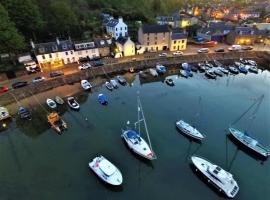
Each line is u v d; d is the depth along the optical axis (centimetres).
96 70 5662
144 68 6100
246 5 16388
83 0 9600
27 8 5775
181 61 6431
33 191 2555
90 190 2558
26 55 5584
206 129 3562
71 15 7038
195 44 7712
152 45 7031
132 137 3150
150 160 2956
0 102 4266
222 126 3641
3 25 4831
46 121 3856
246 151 3144
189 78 5550
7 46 5022
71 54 5912
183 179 2695
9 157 3086
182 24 10200
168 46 7206
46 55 5553
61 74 5253
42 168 2877
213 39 8006
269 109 4178
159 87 5088
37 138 3450
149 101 4466
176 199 2450
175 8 15538
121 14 9244
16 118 3962
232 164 2917
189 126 3469
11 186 2623
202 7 15450
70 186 2608
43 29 6512
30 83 4844
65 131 3572
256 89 5000
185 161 2952
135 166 2881
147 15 10119
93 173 2780
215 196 2484
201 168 2739
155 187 2592
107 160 2816
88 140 3362
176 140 3328
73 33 7038
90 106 4312
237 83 5288
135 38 7675
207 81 5381
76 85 5150
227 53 6762
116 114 4019
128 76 5684
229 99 4538
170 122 3750
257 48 7200
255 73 5859
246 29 7594
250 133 3481
